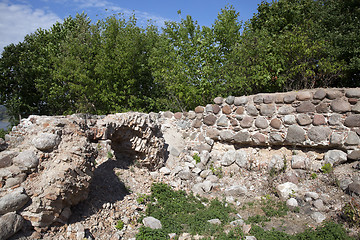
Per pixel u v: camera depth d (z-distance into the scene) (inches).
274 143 361.4
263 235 228.5
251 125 378.0
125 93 722.8
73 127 231.1
